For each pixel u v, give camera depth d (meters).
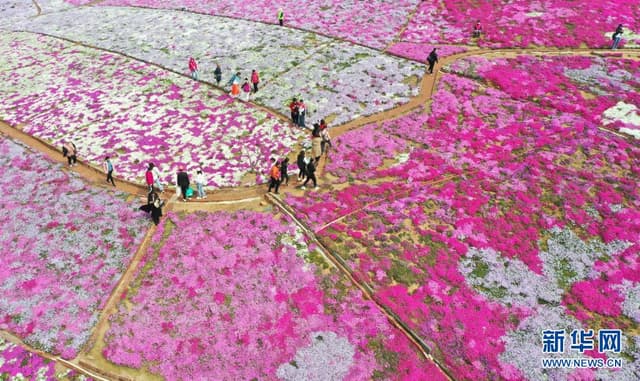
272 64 43.00
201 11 57.25
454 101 35.91
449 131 32.56
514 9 49.78
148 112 36.84
